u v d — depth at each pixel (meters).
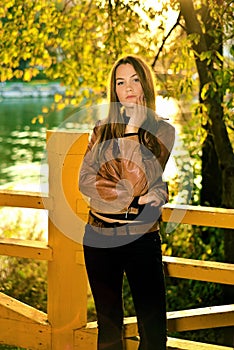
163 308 3.64
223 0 6.39
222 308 4.21
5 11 8.08
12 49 8.05
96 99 8.02
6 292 7.64
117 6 7.31
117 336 3.75
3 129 26.84
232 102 6.42
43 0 8.03
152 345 3.65
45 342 4.46
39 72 8.52
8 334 4.56
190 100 7.51
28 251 4.39
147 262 3.58
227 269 3.97
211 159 7.89
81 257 4.29
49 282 4.41
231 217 3.94
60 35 8.09
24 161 19.23
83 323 4.37
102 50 7.92
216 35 6.52
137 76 3.66
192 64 7.11
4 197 4.38
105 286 3.67
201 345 4.15
